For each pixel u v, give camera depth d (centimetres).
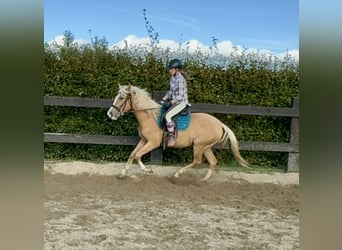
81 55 644
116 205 439
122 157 642
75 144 641
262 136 643
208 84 637
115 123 643
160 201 462
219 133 545
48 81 637
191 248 326
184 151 638
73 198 456
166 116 525
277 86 635
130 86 539
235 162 648
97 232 353
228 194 505
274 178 578
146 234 354
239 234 366
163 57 649
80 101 606
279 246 338
